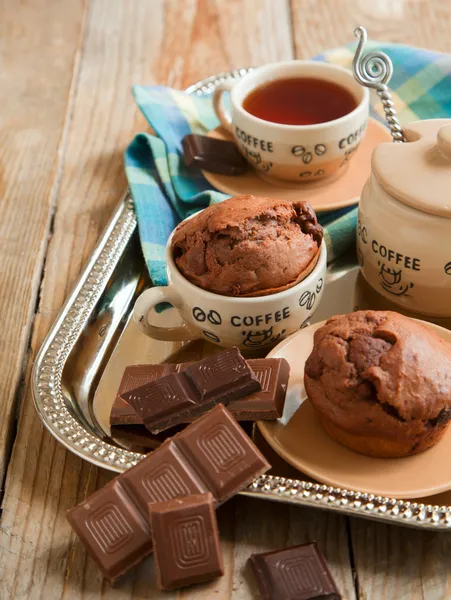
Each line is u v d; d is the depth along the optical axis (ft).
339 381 1.84
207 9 3.18
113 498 1.80
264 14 3.14
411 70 2.67
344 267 2.30
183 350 2.14
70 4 3.24
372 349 1.84
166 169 2.50
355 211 2.35
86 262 2.29
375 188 2.08
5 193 2.61
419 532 1.84
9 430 2.06
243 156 2.45
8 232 2.51
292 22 3.10
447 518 1.77
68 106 2.86
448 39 2.98
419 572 1.79
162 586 1.76
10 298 2.35
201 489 1.81
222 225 1.98
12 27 3.15
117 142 2.75
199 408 1.92
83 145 2.74
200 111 2.71
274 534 1.85
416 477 1.83
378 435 1.82
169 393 1.93
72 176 2.65
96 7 3.22
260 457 1.82
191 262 2.02
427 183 2.01
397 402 1.80
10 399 2.12
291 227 2.02
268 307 2.00
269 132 2.32
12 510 1.91
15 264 2.43
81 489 1.94
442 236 2.01
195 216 2.07
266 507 1.88
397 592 1.77
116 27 3.13
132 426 1.98
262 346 2.09
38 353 2.09
